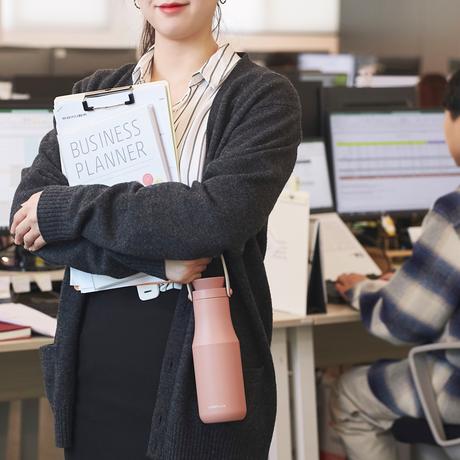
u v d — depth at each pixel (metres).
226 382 1.49
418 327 2.59
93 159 1.59
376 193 3.56
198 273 1.52
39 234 1.56
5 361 2.88
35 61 4.29
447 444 2.58
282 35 9.15
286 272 2.76
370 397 2.82
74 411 1.62
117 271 1.52
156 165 1.56
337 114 3.54
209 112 1.59
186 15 1.59
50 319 2.52
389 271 3.25
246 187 1.47
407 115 3.59
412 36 8.85
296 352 2.81
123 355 1.57
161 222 1.45
